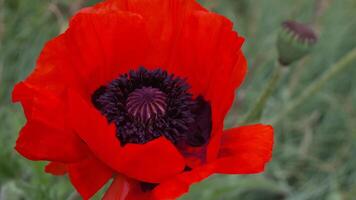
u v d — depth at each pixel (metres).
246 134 0.40
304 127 0.74
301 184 0.72
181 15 0.43
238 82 0.41
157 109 0.42
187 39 0.43
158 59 0.44
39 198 0.50
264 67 0.78
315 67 0.80
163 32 0.43
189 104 0.43
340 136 0.74
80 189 0.39
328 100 0.76
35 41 0.65
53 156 0.39
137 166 0.39
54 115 0.39
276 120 0.58
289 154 0.72
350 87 0.79
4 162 0.52
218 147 0.39
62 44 0.40
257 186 0.58
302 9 0.86
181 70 0.44
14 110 0.60
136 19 0.42
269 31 0.82
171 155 0.38
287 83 0.78
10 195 0.51
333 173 0.70
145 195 0.40
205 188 0.56
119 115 0.43
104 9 0.42
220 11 0.80
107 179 0.40
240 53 0.41
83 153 0.40
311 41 0.51
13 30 0.63
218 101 0.40
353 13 0.85
